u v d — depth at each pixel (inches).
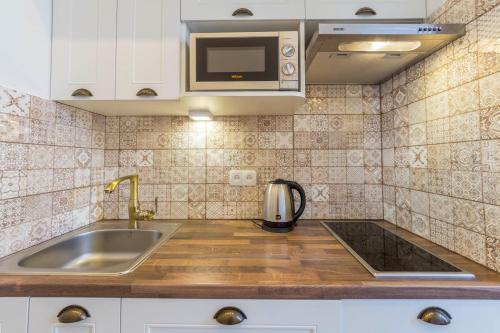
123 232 48.7
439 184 38.9
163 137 55.5
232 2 41.6
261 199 55.1
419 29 33.7
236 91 41.3
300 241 40.8
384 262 32.5
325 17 41.3
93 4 42.1
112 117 55.7
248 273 29.3
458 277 28.3
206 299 27.4
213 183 55.4
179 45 41.9
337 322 27.2
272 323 27.3
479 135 31.7
